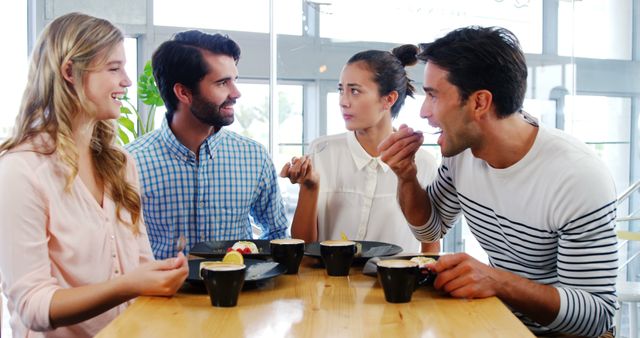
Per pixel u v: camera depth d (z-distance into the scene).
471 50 1.46
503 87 1.48
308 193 1.99
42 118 1.55
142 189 1.98
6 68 3.88
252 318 1.14
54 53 1.53
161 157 2.01
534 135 1.55
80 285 1.55
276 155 4.12
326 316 1.16
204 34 1.94
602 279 1.45
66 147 1.53
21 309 1.42
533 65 4.21
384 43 4.08
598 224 1.45
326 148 2.19
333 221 2.15
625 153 4.23
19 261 1.44
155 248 2.04
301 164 1.94
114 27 1.60
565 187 1.47
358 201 2.12
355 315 1.17
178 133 2.01
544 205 1.51
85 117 1.58
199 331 1.07
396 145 1.69
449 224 1.90
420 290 1.37
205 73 1.91
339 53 4.09
